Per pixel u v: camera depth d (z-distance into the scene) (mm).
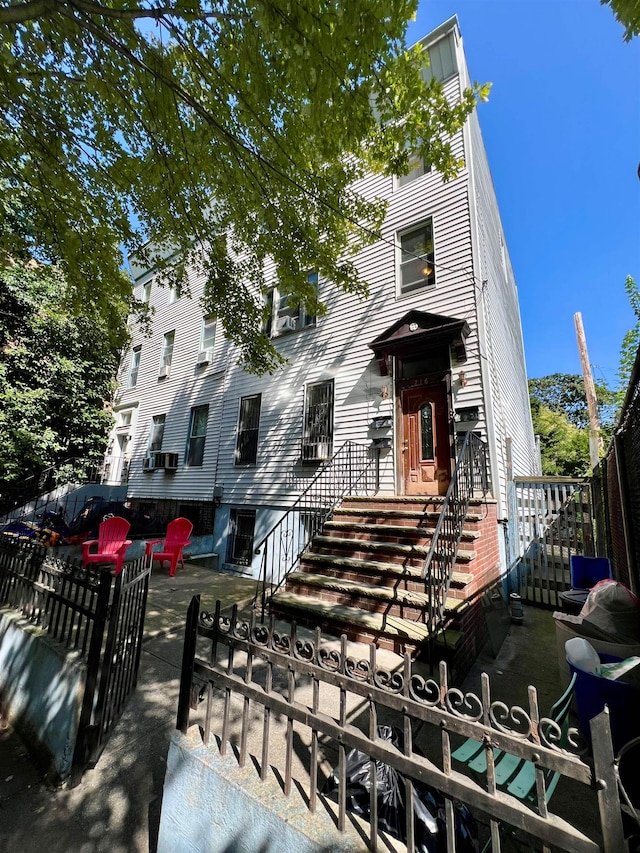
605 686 2354
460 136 7285
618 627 2938
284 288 5727
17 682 3365
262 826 1590
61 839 2078
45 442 11727
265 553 5117
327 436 8188
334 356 8414
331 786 1781
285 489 8734
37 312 11828
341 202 4887
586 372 9820
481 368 6230
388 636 3850
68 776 2484
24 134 3730
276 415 9344
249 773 1803
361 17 2467
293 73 2807
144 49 3117
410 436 6949
